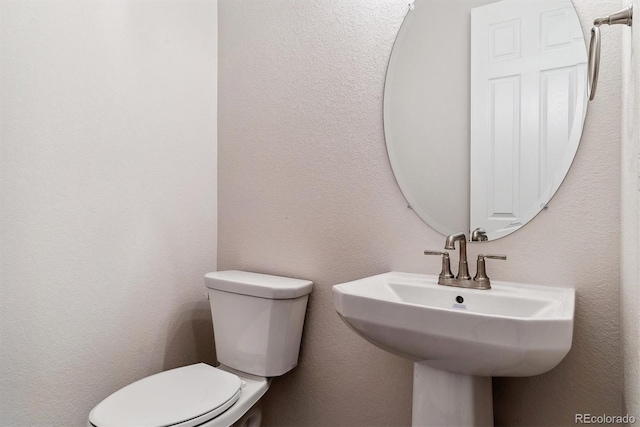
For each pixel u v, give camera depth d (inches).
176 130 64.7
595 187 41.3
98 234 54.0
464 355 32.8
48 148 48.7
